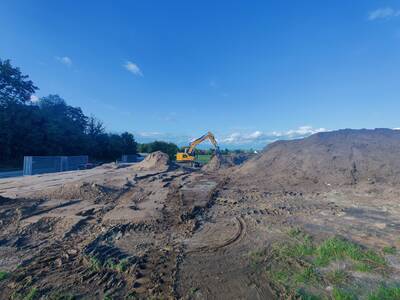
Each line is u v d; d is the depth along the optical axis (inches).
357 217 285.7
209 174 740.7
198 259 178.1
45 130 1384.1
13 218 261.4
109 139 2132.1
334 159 593.6
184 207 331.0
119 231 237.8
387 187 439.8
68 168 1125.7
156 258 180.4
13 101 1249.4
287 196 411.8
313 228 245.4
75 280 148.8
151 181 568.4
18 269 161.8
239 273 156.5
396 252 186.7
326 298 129.3
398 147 585.9
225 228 250.2
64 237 222.8
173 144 2679.6
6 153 1167.6
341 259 174.2
